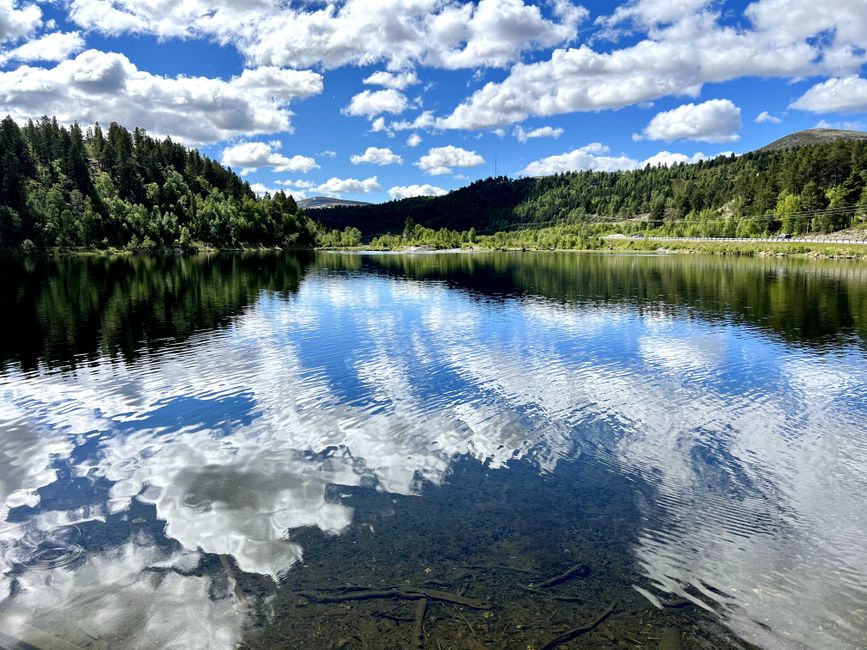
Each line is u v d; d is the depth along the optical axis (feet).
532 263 431.02
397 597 33.24
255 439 58.90
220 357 96.48
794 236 561.02
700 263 405.39
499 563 36.94
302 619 31.14
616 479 49.90
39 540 39.55
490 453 55.62
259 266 370.32
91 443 57.98
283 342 109.81
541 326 129.29
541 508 44.52
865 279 251.39
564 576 35.53
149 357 96.43
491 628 30.53
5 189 480.64
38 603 32.55
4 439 59.11
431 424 63.52
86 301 171.42
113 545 38.75
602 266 383.24
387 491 47.21
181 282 240.73
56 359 94.89
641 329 125.39
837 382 81.87
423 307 163.22
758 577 35.55
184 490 47.24
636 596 33.55
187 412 67.62
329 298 185.98
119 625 30.66
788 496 46.88
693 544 39.47
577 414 67.31
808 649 29.32
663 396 74.84
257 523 41.73
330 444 57.57
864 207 520.01
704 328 126.82
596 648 29.12
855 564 37.17
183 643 29.27
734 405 71.31
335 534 40.34
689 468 52.44
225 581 34.65
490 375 84.89
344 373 85.71
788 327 127.85
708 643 29.60
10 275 268.62
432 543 39.27
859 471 51.90
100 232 512.63
